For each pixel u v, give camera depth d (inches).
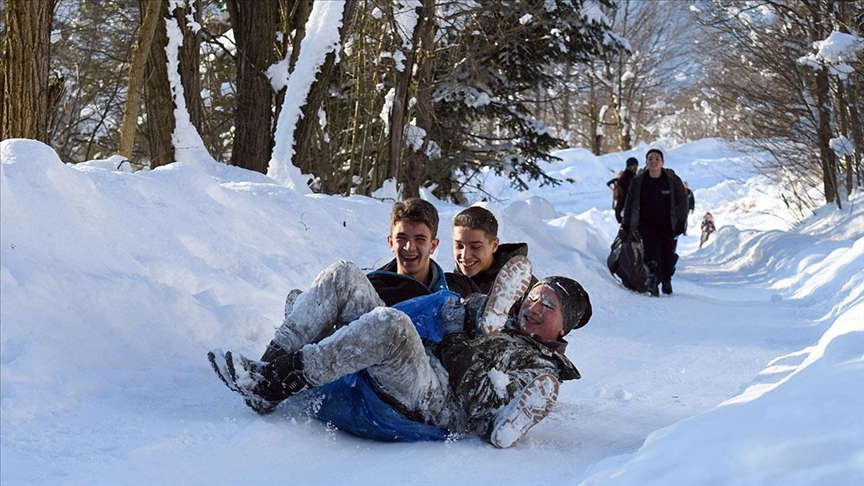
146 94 448.5
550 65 810.8
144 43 407.2
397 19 552.7
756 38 808.3
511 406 161.2
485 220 205.8
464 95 767.7
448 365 165.2
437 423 163.5
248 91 525.7
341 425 165.3
